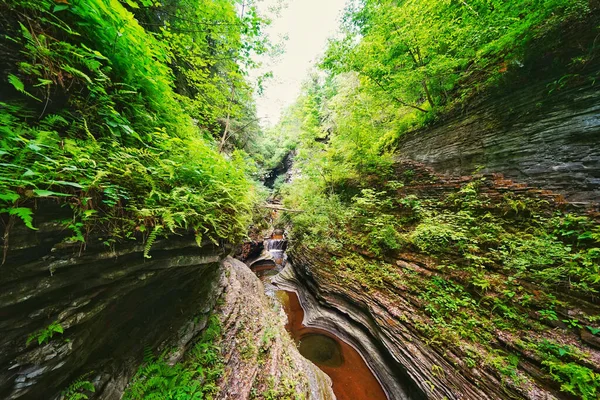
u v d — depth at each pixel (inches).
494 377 143.3
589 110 173.8
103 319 98.0
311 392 177.3
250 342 175.9
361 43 315.6
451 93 334.0
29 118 71.9
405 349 200.4
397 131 436.5
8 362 62.6
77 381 83.0
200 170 139.3
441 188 285.7
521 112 224.8
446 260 220.1
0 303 59.4
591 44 172.6
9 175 54.4
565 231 161.0
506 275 175.2
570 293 143.3
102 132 95.0
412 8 267.0
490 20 223.6
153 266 110.4
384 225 296.4
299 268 451.8
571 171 178.4
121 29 93.3
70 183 61.1
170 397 105.0
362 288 281.0
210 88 271.6
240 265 360.2
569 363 122.3
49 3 74.2
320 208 440.8
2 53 66.5
